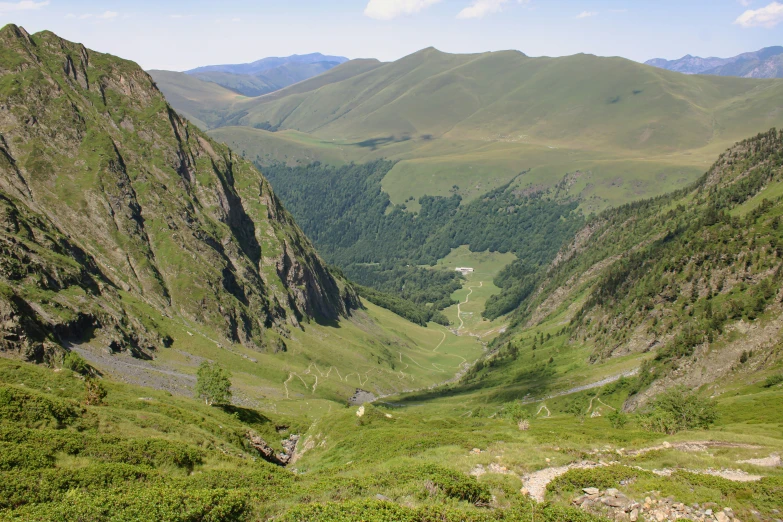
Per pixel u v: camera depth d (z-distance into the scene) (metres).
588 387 169.62
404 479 42.00
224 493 37.62
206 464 50.12
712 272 179.75
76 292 136.50
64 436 45.47
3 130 183.12
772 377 118.81
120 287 167.12
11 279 123.19
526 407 168.50
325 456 67.94
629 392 152.62
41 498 35.19
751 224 186.88
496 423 86.12
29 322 111.50
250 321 194.12
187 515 33.81
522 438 61.06
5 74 198.25
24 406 49.97
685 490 38.25
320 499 38.59
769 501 36.00
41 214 166.00
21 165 177.75
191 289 180.12
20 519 30.92
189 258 188.88
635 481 40.91
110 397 71.19
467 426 81.25
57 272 136.25
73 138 194.25
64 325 123.00
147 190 199.25
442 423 82.81
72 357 102.12
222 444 64.25
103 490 36.88
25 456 40.09
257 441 77.94
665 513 36.09
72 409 54.50
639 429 88.81
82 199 178.62
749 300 151.12
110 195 184.00
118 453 45.97
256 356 180.25
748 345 137.38
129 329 143.00
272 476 48.41
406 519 32.25
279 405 137.00
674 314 181.38
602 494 39.28
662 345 175.12
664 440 59.50
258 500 38.50
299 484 45.94
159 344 149.62
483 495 39.69
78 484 38.06
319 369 199.62
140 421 60.00
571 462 49.34
